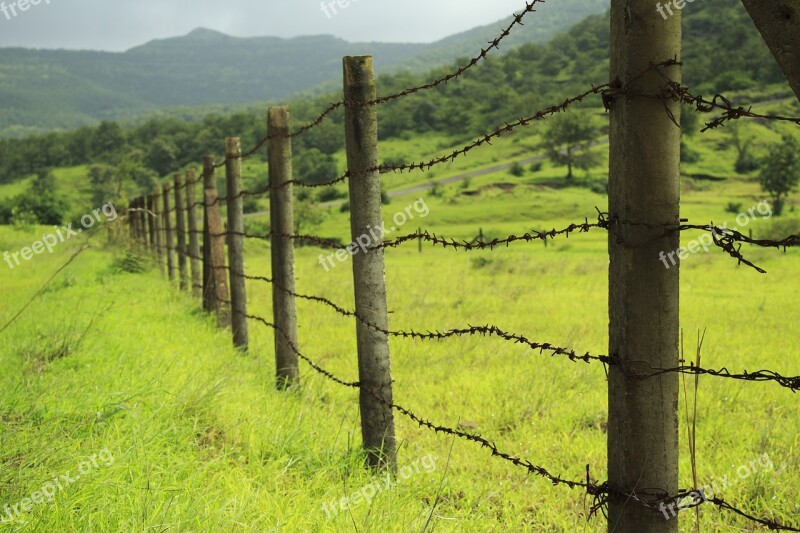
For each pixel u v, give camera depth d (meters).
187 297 11.92
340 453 4.73
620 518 2.52
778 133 149.50
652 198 2.34
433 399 6.84
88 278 14.25
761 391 7.17
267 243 40.78
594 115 186.00
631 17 2.31
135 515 3.19
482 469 5.02
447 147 197.38
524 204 101.69
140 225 22.50
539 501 4.49
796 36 1.85
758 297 16.08
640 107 2.33
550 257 32.69
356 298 4.77
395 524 3.49
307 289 15.85
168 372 5.89
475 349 8.91
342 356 8.51
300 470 4.38
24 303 10.34
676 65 2.31
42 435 4.12
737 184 123.44
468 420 6.12
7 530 3.01
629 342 2.41
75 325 7.36
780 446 5.50
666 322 2.38
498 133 3.25
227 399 5.36
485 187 124.38
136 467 3.77
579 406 6.50
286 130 6.69
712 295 16.70
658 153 2.33
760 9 1.90
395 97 4.43
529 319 11.80
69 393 4.99
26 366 6.04
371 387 4.73
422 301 13.92
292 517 3.39
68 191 188.88
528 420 6.21
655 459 2.43
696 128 148.38
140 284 13.62
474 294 15.84
